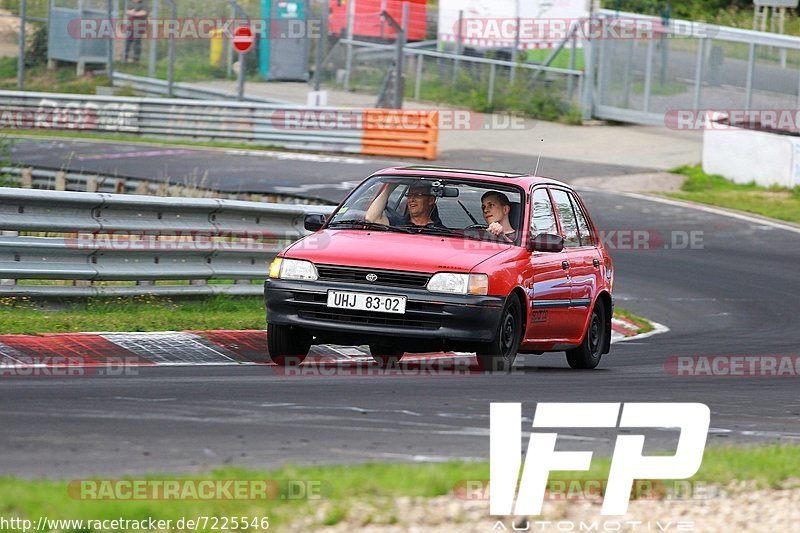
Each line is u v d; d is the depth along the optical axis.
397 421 26.67
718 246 77.94
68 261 42.19
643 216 86.06
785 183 98.12
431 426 26.31
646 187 98.19
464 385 32.53
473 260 34.66
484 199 37.53
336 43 138.88
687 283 67.31
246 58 139.25
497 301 34.22
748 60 113.12
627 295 63.56
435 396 30.34
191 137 119.25
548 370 39.12
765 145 99.06
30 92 129.88
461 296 33.84
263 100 129.12
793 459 23.70
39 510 17.81
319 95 119.31
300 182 93.31
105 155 104.75
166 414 26.03
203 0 137.50
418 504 19.27
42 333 36.44
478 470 21.19
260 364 35.56
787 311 60.59
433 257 34.53
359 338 34.44
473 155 110.94
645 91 122.31
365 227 36.88
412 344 34.19
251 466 21.66
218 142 118.25
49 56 145.75
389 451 23.55
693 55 118.00
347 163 106.19
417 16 137.75
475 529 18.31
